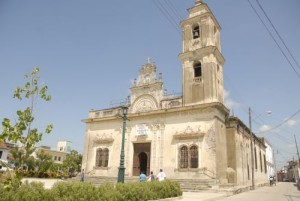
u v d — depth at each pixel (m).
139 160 26.98
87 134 31.91
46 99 7.43
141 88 29.09
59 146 84.44
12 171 6.73
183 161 23.84
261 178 39.47
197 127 24.02
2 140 6.32
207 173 22.17
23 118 6.76
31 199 7.93
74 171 54.00
